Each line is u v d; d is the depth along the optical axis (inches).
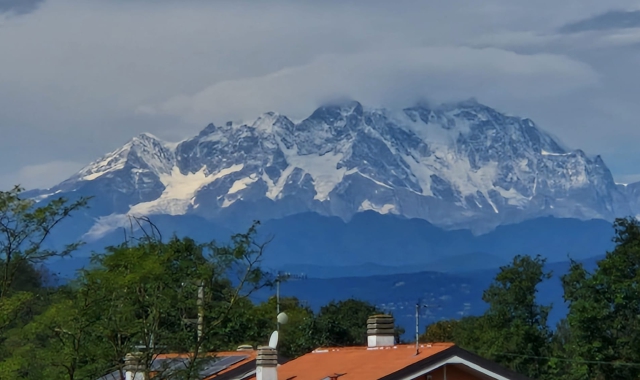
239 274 2679.6
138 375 2780.5
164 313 2672.2
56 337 2632.9
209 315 2630.4
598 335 5049.2
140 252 2591.0
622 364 4921.3
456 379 2529.5
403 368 2470.5
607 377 5022.1
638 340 4975.4
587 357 5022.1
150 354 2630.4
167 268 2635.3
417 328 2625.5
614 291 5054.1
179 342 2657.5
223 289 2699.3
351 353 2878.9
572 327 5162.4
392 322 2881.4
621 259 5132.9
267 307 2696.9
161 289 2620.6
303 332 5305.1
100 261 2642.7
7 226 2645.2
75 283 2598.4
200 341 2625.5
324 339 5708.7
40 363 2596.0
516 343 5733.3
